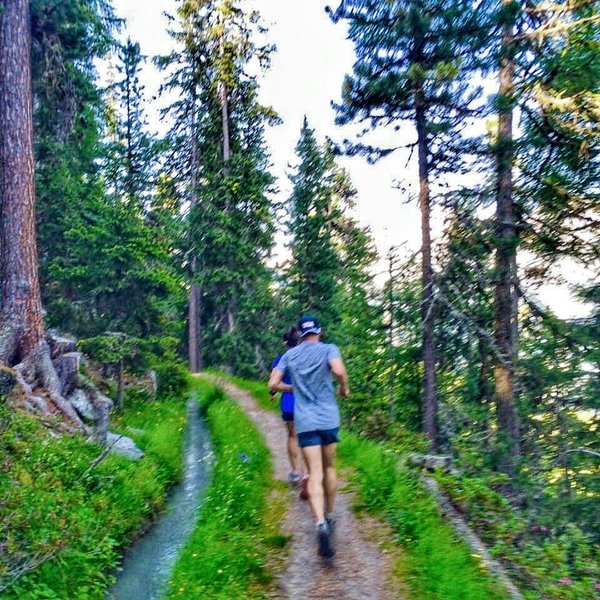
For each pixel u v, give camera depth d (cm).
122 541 798
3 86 1284
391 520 675
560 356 1603
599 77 1294
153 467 1096
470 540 615
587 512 1208
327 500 626
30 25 1541
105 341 1622
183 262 3206
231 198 2923
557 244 1541
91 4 1925
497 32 1440
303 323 625
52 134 1784
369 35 1636
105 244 1714
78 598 615
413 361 1877
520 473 1218
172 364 2083
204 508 798
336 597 516
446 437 1633
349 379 1911
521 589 550
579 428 1553
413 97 1616
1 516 704
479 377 1788
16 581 606
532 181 1532
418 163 1670
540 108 1398
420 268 1875
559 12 1309
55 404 1173
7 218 1252
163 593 618
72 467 917
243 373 2888
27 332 1229
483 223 1531
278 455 1105
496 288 1528
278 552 624
